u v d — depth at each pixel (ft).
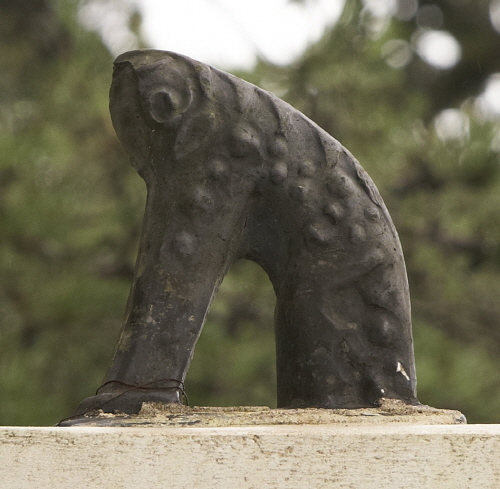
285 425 8.58
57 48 25.48
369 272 9.70
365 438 7.60
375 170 22.44
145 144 9.73
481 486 7.53
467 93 37.63
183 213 9.51
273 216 9.85
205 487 7.48
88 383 20.31
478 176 22.99
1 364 19.95
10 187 19.80
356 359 9.59
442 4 38.78
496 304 24.68
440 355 22.26
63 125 21.43
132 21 22.97
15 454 7.47
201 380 21.24
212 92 9.64
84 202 20.93
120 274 22.16
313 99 22.13
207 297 9.48
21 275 20.21
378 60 22.74
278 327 9.96
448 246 24.53
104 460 7.49
